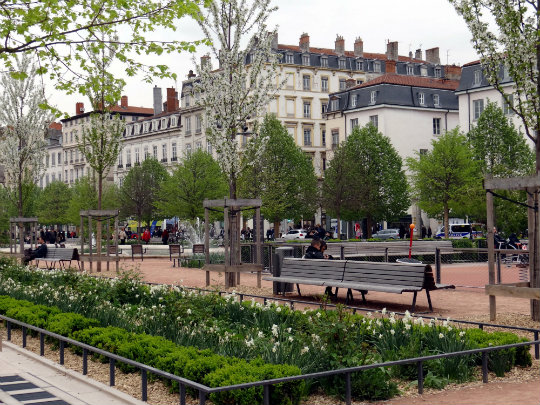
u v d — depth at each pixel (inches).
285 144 2190.0
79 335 375.6
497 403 267.9
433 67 3430.1
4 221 2169.0
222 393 256.5
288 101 3068.4
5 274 715.4
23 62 1175.0
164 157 3393.2
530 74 472.4
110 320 418.6
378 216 2130.9
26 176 1219.2
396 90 2544.3
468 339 328.5
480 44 485.4
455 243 1210.0
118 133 984.3
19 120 1178.6
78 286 540.7
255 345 321.7
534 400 271.3
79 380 317.4
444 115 2640.3
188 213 2244.1
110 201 2564.0
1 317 435.5
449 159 1780.3
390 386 284.4
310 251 627.8
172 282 785.6
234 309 430.0
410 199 2154.3
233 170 711.1
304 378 251.8
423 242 1039.0
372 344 343.0
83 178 2637.8
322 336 298.2
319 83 3159.5
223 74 721.6
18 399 279.7
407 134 2551.7
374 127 2177.7
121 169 3732.8
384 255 981.8
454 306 552.4
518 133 1800.0
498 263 730.2
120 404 275.1
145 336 351.9
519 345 316.2
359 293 652.7
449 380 303.1
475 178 1759.4
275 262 641.0
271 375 262.5
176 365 291.1
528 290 433.4
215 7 700.7
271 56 725.9
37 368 346.6
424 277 503.5
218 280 808.9
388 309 532.7
